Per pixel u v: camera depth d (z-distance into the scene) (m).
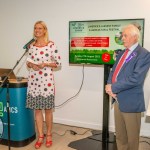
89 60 3.11
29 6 3.52
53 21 3.41
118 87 2.11
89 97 3.38
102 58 3.02
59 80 3.53
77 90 3.44
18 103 2.79
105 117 2.90
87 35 3.07
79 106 3.47
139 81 2.06
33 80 2.75
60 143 2.97
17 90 2.78
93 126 3.42
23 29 3.62
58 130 3.39
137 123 2.25
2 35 3.78
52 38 3.46
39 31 2.69
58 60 2.80
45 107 2.78
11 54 3.78
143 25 2.79
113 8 3.04
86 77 3.35
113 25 2.90
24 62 3.68
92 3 3.14
